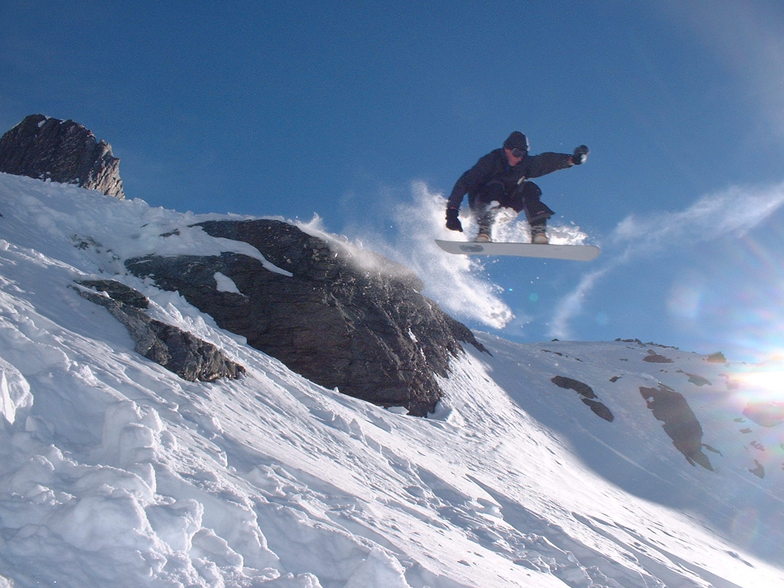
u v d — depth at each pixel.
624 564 12.86
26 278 11.31
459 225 8.31
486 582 7.03
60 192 21.98
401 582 4.86
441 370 27.52
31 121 34.06
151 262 20.58
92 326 10.59
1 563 3.64
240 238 22.70
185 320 15.53
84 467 4.87
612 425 36.41
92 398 6.47
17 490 4.51
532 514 13.92
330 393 17.78
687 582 13.81
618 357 50.34
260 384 12.88
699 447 36.50
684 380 44.72
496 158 8.37
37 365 6.75
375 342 22.59
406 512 9.36
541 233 8.53
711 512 29.47
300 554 5.30
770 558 26.03
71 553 3.85
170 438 6.31
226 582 4.28
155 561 3.99
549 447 28.62
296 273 22.58
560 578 10.15
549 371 40.56
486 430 24.55
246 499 5.53
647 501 28.11
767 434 38.53
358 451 12.12
